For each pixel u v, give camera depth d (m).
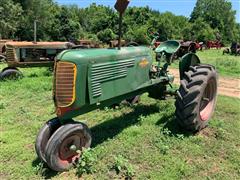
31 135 5.42
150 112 6.49
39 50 10.20
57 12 45.72
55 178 4.09
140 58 5.46
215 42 38.06
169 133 5.33
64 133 4.11
